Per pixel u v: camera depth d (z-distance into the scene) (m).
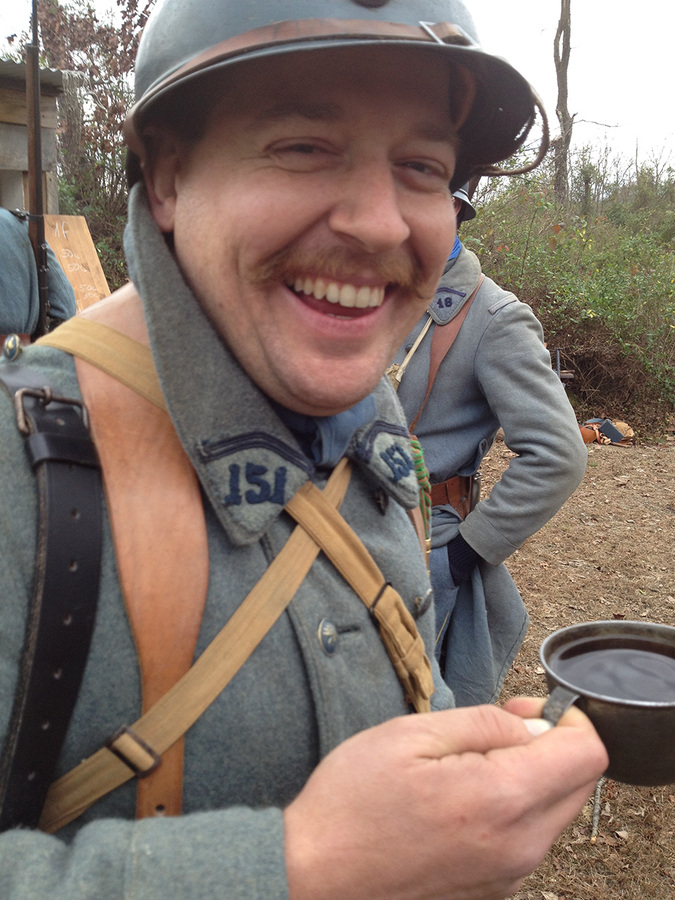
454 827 0.33
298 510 0.44
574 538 2.81
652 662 0.44
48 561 0.36
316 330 0.42
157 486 0.40
